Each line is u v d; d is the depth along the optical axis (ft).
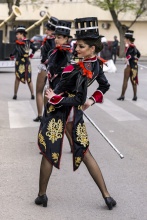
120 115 35.86
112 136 28.55
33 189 18.78
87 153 16.48
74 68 15.52
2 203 17.25
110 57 76.69
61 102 15.49
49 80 20.58
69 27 20.53
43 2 141.38
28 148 25.26
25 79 41.55
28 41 40.98
